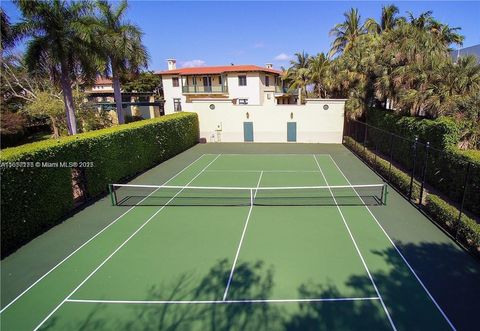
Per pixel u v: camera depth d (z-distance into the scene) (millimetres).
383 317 6672
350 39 38469
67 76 21672
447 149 13367
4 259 9398
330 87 34094
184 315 6918
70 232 11172
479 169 11094
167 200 14336
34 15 20109
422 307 6938
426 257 8969
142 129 19562
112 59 26438
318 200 13844
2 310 7211
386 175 16922
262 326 6527
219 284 7977
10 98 34031
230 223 11602
